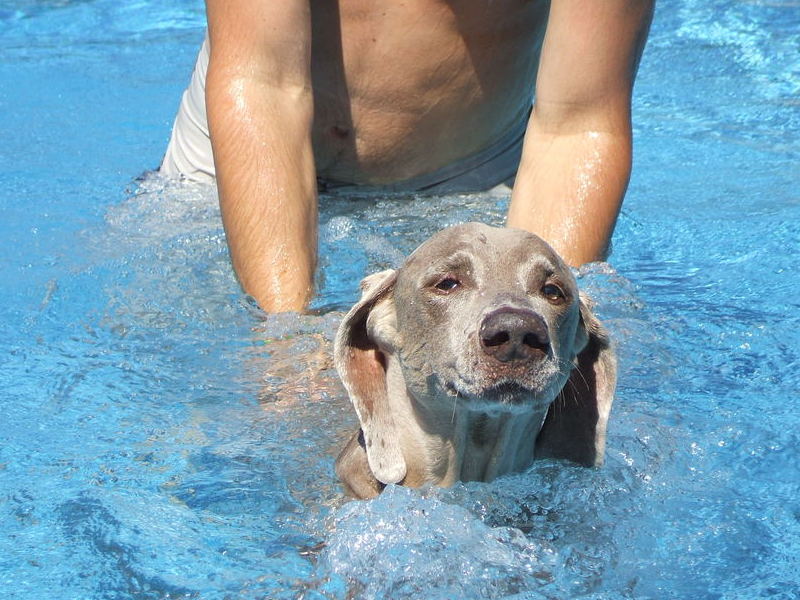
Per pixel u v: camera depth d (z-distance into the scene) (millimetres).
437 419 5246
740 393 6121
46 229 8414
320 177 8758
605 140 7289
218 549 4887
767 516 5078
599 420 5320
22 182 9469
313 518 5137
